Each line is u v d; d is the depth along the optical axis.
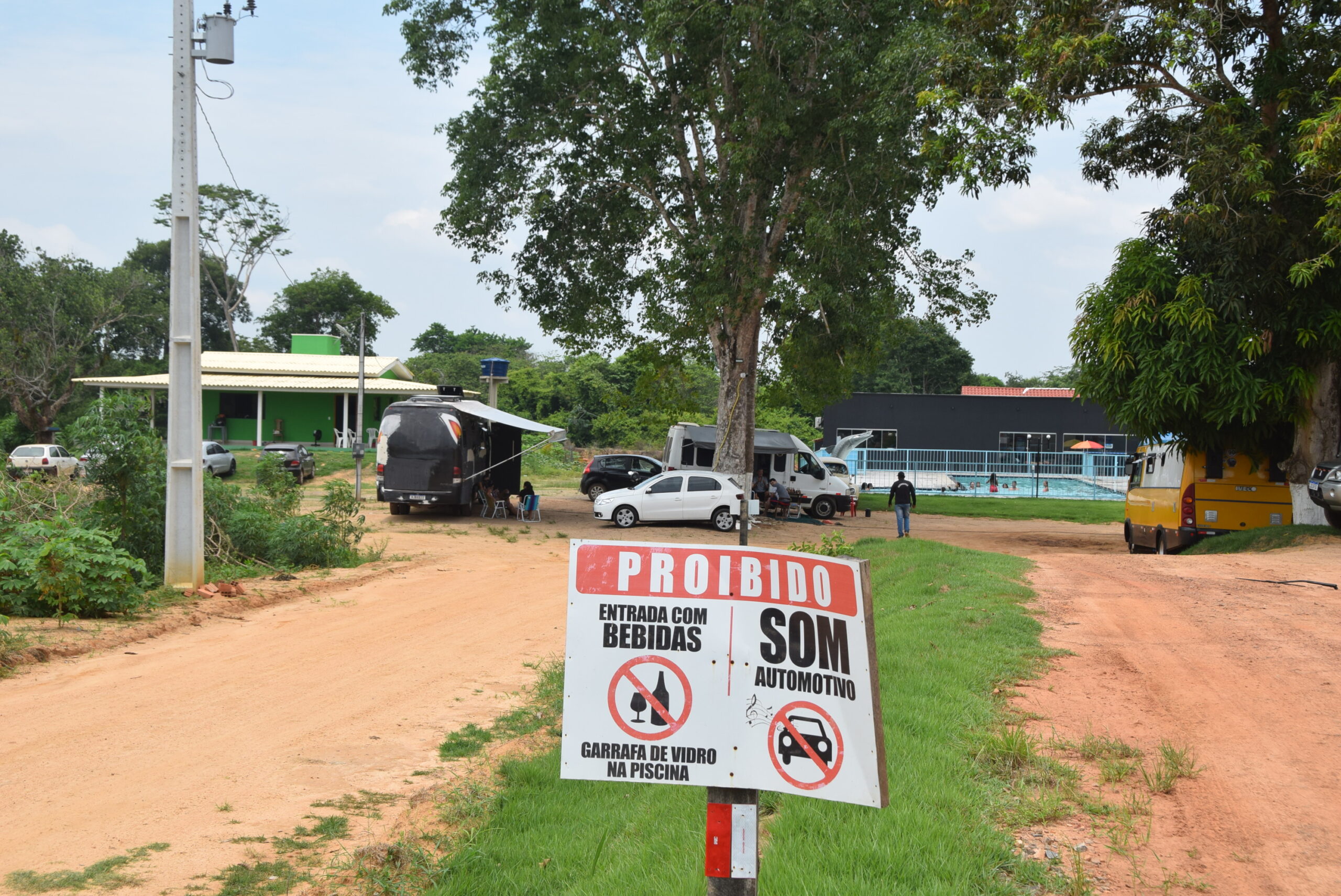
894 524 29.95
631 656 2.78
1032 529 30.03
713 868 2.75
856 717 2.80
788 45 22.08
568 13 25.08
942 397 50.22
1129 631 8.78
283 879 4.52
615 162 25.89
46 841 4.81
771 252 26.84
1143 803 4.83
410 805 5.61
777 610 2.80
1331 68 16.61
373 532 22.09
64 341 52.19
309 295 73.44
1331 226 14.98
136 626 10.01
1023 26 17.33
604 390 66.56
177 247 12.43
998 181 17.19
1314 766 5.31
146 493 13.19
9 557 10.18
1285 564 13.19
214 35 12.37
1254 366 17.12
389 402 50.56
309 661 9.12
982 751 5.46
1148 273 17.36
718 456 28.09
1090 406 49.75
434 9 25.59
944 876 3.77
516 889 4.34
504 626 11.37
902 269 27.05
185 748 6.39
